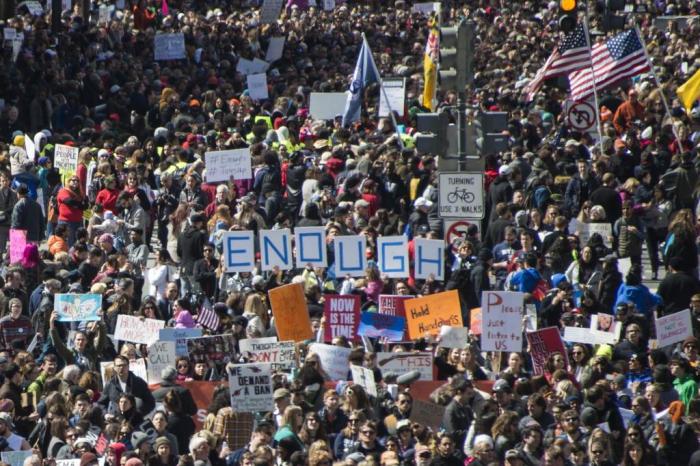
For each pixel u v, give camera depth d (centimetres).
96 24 13562
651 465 5022
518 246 6950
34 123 10506
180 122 9738
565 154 8400
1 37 11881
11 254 7075
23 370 5675
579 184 7794
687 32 13575
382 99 9738
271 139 9219
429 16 15262
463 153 6875
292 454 4766
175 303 6331
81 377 5484
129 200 7850
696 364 5722
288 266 6669
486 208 7856
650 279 7950
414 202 7794
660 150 8525
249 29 13675
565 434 4994
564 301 6281
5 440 5044
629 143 8600
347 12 15800
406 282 6644
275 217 7862
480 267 6588
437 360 5766
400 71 12275
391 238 6638
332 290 6650
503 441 4962
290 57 13125
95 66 11462
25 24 13125
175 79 11506
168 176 8131
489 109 10594
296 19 14962
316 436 4997
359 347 5706
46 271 6794
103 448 5091
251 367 5219
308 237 6669
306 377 5444
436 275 6638
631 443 4972
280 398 5262
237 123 9669
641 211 7725
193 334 5875
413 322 5956
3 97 10656
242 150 8075
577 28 8988
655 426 5138
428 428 5066
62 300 6128
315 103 10062
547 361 5700
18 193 7725
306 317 6012
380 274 6650
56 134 9381
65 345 6200
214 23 14075
